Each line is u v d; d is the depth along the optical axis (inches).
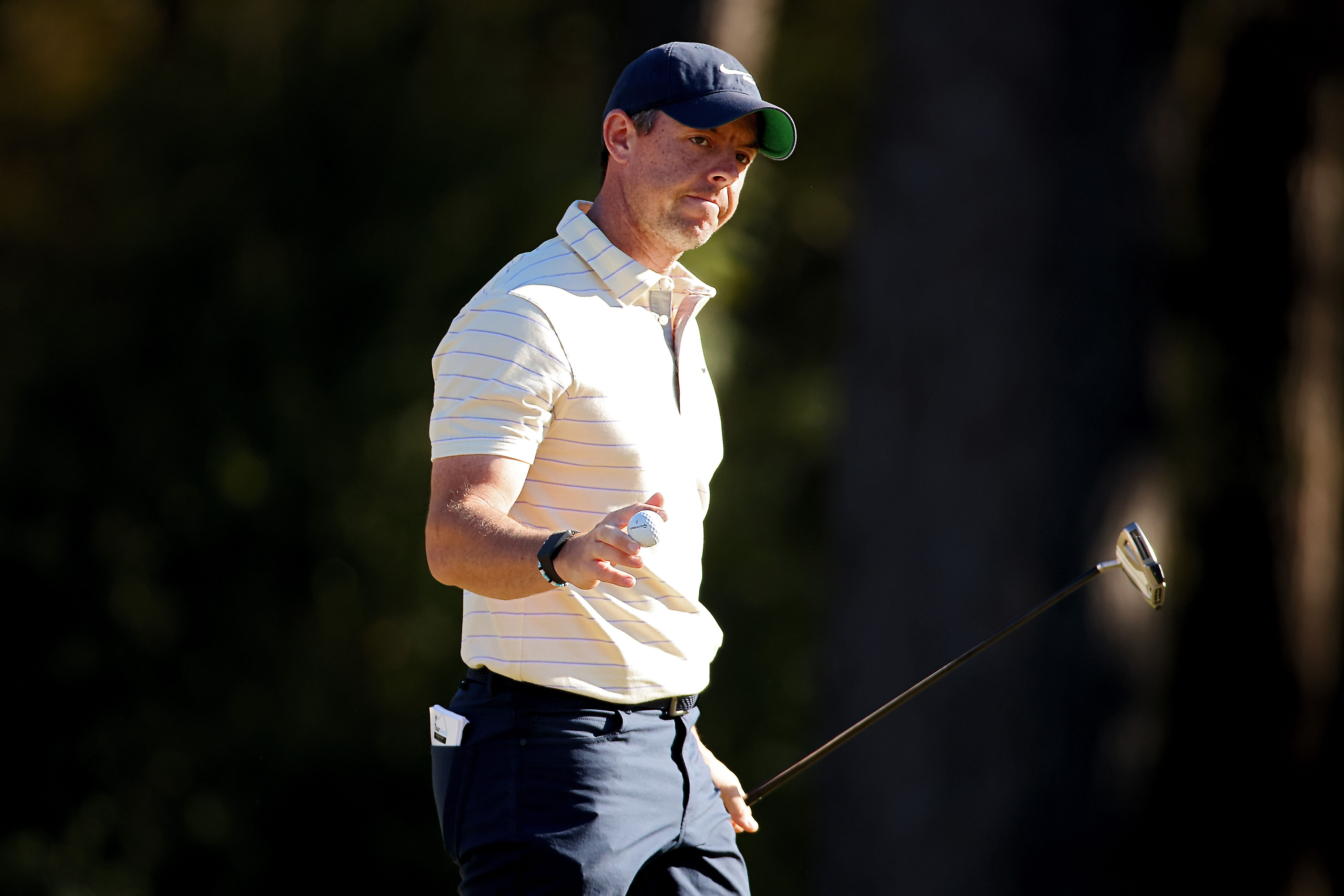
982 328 946.7
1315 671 1334.9
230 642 1487.5
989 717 938.1
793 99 1477.6
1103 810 943.7
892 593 959.0
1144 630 971.3
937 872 937.5
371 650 1457.9
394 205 1401.3
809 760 428.1
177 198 1443.2
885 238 974.4
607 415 358.9
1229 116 1274.6
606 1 1365.7
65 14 1605.6
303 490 1429.6
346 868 1488.7
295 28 1457.9
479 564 335.3
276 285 1407.5
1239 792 1333.7
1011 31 948.0
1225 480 1323.8
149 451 1469.0
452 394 355.9
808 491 1476.4
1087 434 950.4
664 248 382.9
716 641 381.1
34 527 1488.7
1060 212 949.2
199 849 1485.0
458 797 365.4
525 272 368.8
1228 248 1301.7
